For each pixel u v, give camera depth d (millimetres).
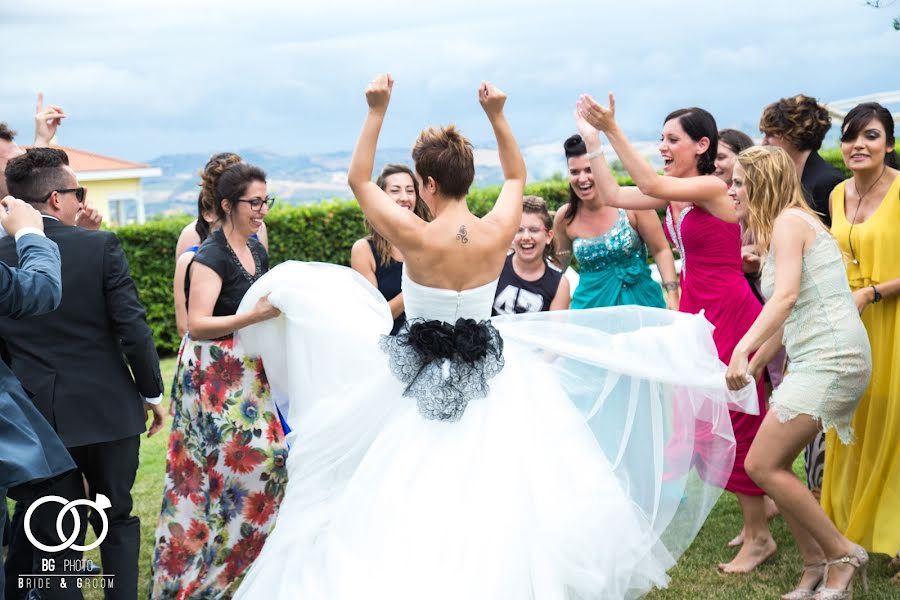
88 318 4051
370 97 3584
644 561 3719
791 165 4066
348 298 4109
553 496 3518
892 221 4316
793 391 3916
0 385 3402
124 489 4160
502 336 4031
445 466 3465
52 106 4930
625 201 5090
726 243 4793
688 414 4121
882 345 4340
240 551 4215
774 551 4562
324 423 3777
